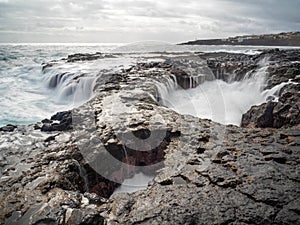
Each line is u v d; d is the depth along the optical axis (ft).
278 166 16.46
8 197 14.19
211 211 12.51
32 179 16.06
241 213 12.31
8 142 22.38
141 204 13.34
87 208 13.05
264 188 14.10
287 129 23.00
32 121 34.35
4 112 37.76
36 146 21.52
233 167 16.37
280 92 41.50
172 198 13.66
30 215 12.50
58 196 14.01
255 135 21.62
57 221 11.88
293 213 12.21
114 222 12.06
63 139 21.97
